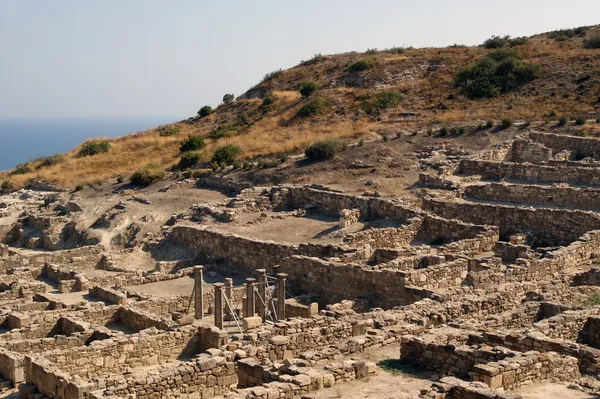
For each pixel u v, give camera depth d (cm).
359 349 2839
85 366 3394
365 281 4259
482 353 2472
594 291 3553
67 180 10038
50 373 3030
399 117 10081
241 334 3100
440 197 6075
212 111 13562
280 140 9906
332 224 6169
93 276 5369
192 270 5497
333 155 8131
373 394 2341
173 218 6906
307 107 11012
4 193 10312
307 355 2705
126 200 8044
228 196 7831
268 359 2723
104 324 4338
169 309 4662
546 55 11138
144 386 2658
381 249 4809
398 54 13212
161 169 9344
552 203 5675
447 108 10081
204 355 2838
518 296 3556
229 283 4569
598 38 11731
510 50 11519
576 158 7150
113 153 11412
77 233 7294
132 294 4856
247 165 8544
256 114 12125
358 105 10806
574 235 5025
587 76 9912
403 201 6153
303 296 4503
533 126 8062
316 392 2361
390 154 7875
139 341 3528
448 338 2717
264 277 4491
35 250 7512
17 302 4838
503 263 4606
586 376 2444
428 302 3434
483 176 6756
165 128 13000
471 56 12094
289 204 7025
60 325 4259
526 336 2634
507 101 9888
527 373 2314
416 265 4394
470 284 3925
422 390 2172
